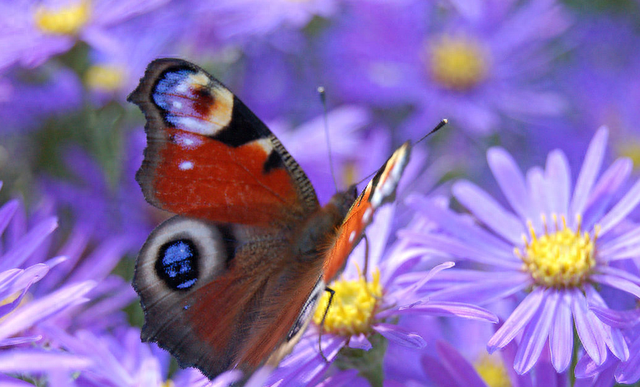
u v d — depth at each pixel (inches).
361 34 18.5
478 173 17.5
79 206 16.5
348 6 18.6
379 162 17.1
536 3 19.7
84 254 16.2
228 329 13.8
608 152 19.0
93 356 14.1
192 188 14.0
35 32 16.4
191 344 13.8
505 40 19.5
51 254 15.7
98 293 15.2
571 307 13.9
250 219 14.1
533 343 13.7
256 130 14.0
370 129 17.6
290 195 14.2
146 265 13.8
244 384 13.5
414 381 14.5
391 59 18.5
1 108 16.9
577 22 20.2
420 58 18.7
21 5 16.6
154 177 13.9
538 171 14.8
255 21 17.4
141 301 13.8
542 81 19.2
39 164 16.9
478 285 14.1
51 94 16.8
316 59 18.4
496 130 17.8
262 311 13.9
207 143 13.9
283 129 17.4
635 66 19.5
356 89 17.8
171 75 13.8
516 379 13.9
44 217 15.8
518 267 14.3
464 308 13.6
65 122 16.9
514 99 18.7
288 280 13.9
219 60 17.6
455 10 19.8
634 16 20.7
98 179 16.7
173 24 16.8
